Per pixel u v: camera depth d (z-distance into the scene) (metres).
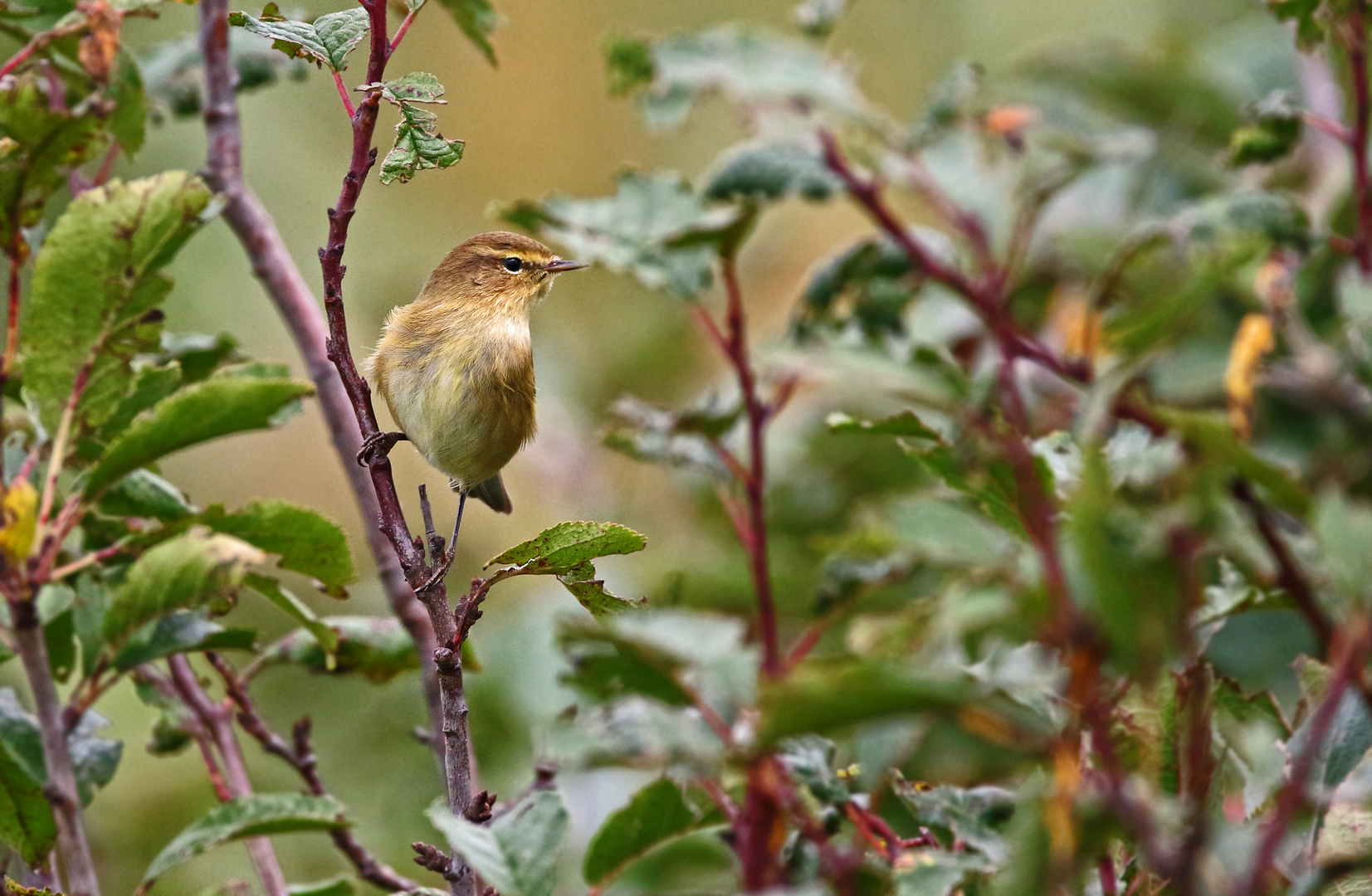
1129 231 11.14
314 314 8.68
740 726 6.00
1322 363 9.78
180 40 9.92
